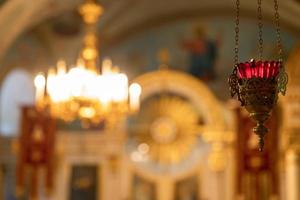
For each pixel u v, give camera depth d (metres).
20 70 19.86
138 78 19.22
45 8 17.98
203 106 19.02
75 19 19.16
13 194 19.47
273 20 19.19
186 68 19.97
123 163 19.27
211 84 19.67
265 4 18.19
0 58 18.08
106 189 19.20
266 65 7.03
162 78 19.20
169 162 19.16
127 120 19.39
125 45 20.39
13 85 20.56
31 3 17.03
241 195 17.70
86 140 19.39
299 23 18.66
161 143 19.22
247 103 7.12
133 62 20.27
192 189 18.92
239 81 7.17
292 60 17.45
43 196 19.25
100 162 19.38
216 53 19.81
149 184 19.19
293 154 17.42
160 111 19.31
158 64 20.12
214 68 19.77
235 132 18.08
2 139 19.62
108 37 20.23
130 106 14.91
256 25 19.52
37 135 18.84
